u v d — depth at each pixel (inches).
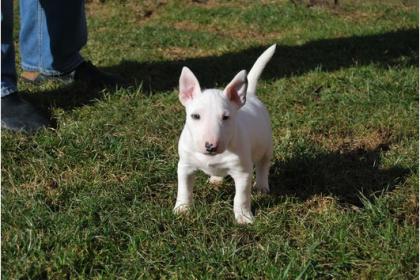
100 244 160.1
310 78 278.1
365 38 355.6
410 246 156.6
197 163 163.6
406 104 252.1
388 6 436.8
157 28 376.2
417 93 264.5
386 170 201.8
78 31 267.3
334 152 213.9
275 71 293.1
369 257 156.7
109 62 307.9
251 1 444.5
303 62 306.5
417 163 204.1
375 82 272.4
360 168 203.9
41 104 247.3
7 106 224.1
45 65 269.7
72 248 156.0
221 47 338.0
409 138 224.2
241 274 150.8
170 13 414.9
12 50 230.5
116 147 209.9
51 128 225.5
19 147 210.4
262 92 263.6
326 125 234.7
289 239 163.8
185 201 171.9
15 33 368.2
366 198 179.3
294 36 364.2
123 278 148.7
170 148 211.8
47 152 209.5
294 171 200.1
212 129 147.6
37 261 153.1
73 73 270.2
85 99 253.8
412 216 175.3
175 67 298.8
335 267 152.4
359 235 163.2
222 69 297.6
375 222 169.6
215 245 159.9
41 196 183.6
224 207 177.3
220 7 426.6
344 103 253.6
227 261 153.4
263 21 398.0
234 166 161.8
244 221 169.0
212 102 150.5
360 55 320.2
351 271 152.0
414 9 434.3
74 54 269.1
